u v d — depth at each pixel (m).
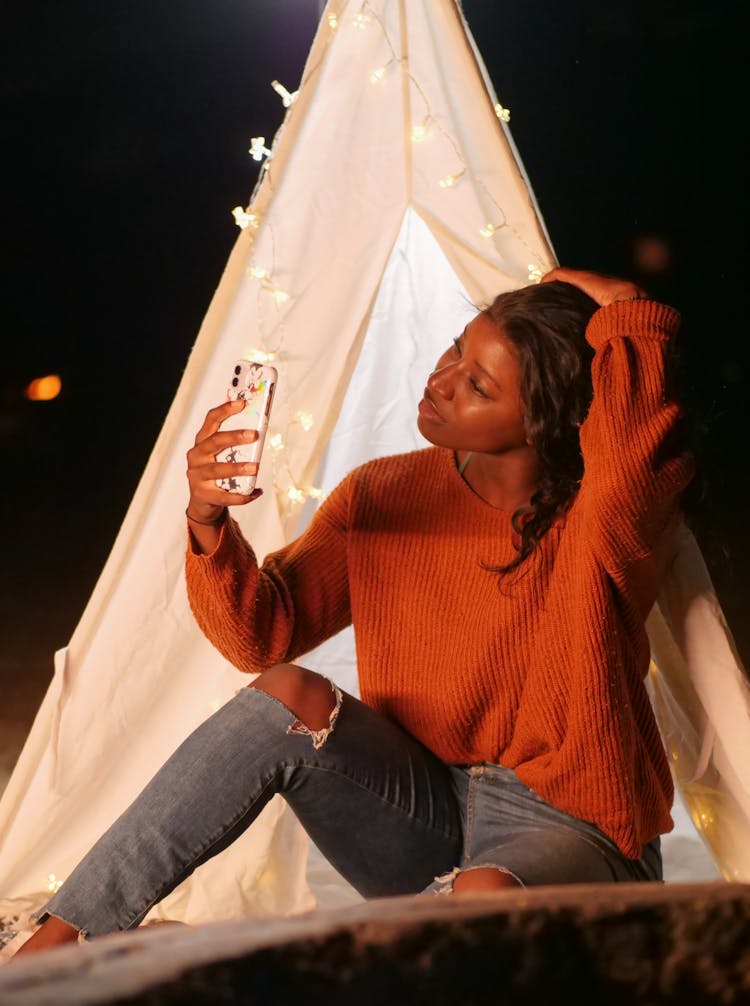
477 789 1.74
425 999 0.55
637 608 1.66
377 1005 0.54
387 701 1.79
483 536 1.79
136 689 2.27
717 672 1.83
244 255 2.23
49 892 2.28
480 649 1.72
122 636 2.25
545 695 1.66
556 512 1.73
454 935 0.56
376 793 1.67
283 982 0.52
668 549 1.72
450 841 1.72
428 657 1.76
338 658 2.92
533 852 1.53
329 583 1.88
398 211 2.28
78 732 2.27
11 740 3.32
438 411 1.78
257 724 1.62
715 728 1.87
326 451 2.75
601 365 1.68
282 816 2.37
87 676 2.26
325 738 1.63
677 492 1.66
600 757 1.57
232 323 2.22
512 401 1.73
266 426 1.71
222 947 0.51
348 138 2.24
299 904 2.39
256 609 1.77
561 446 1.73
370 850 1.71
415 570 1.81
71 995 0.45
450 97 2.23
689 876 2.50
